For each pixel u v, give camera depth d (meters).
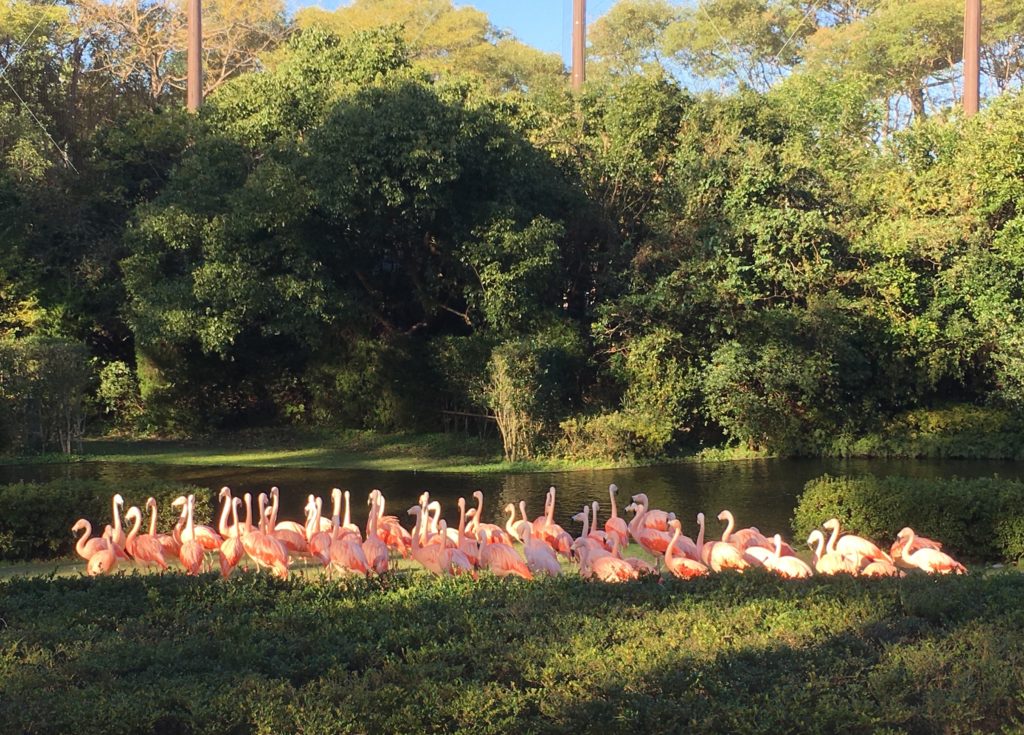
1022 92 21.56
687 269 20.00
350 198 18.50
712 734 4.88
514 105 21.69
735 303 20.12
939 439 20.23
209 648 5.95
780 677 5.36
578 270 22.61
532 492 15.80
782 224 19.36
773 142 23.25
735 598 7.06
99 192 23.36
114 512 10.04
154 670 5.58
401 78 19.84
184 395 22.36
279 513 13.92
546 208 20.77
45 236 22.80
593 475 17.70
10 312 21.97
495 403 19.00
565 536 10.56
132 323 19.64
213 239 18.97
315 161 18.72
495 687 5.23
